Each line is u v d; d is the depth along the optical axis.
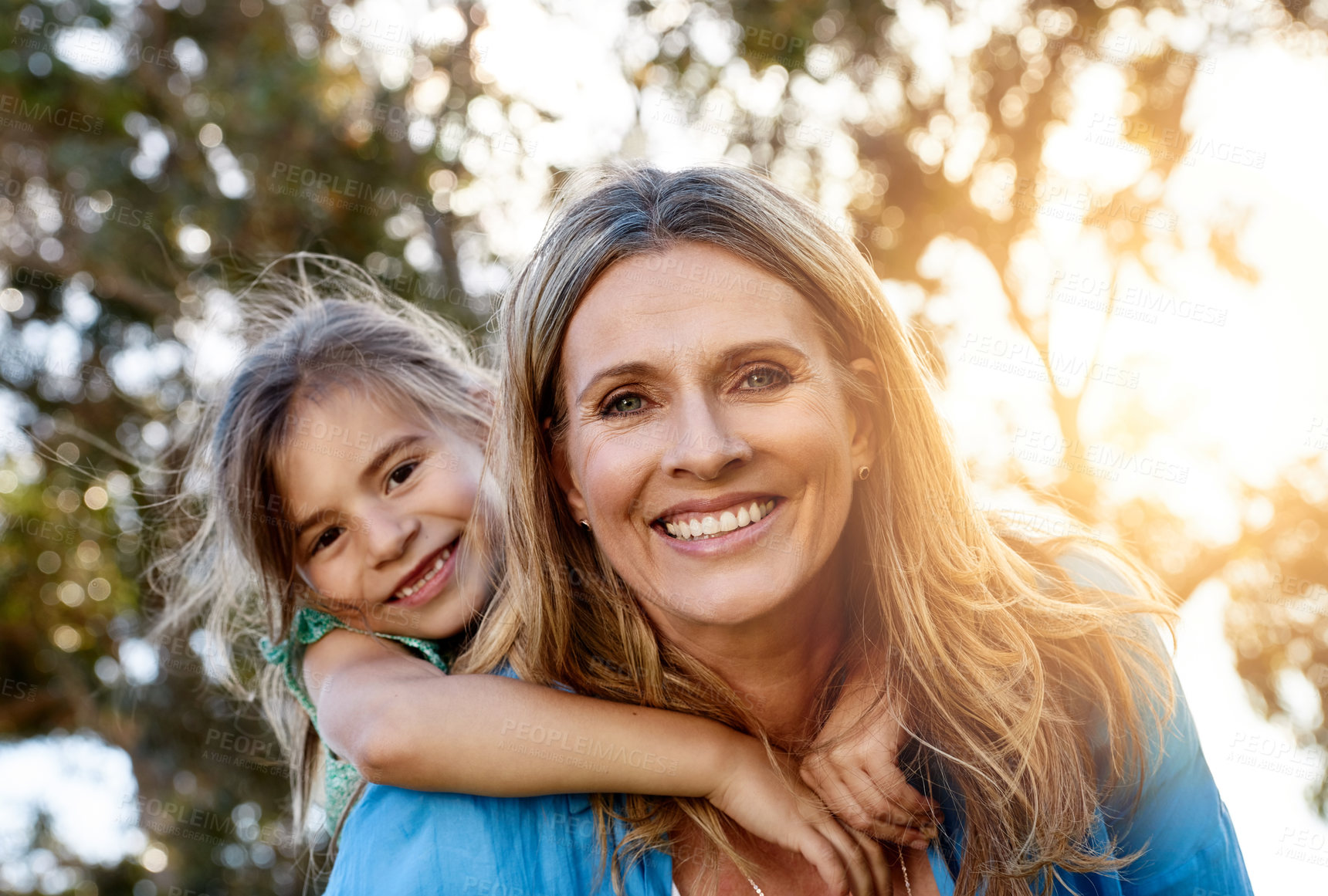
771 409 1.61
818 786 1.79
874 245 7.86
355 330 2.88
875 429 1.83
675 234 1.64
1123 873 1.91
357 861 1.69
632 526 1.66
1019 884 1.74
